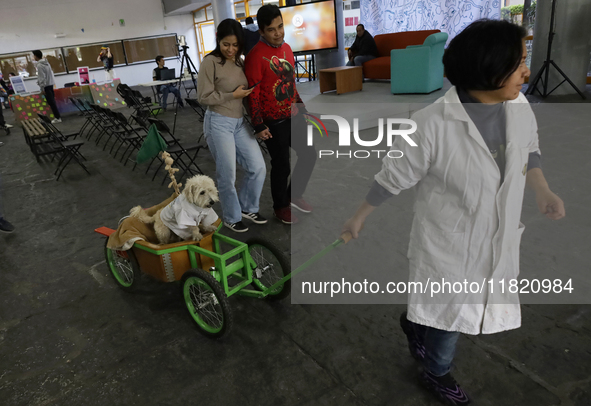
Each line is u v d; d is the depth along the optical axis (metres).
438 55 7.08
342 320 2.37
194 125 8.27
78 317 2.59
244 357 2.16
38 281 3.04
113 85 12.16
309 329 2.32
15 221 4.26
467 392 1.84
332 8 8.81
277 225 3.56
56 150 5.81
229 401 1.90
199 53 19.91
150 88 17.72
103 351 2.28
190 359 2.17
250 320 2.43
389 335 2.23
